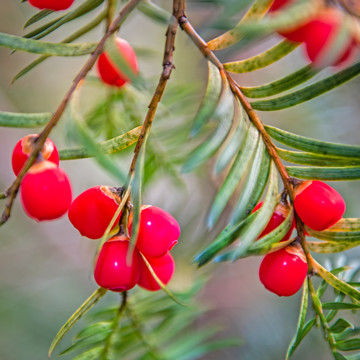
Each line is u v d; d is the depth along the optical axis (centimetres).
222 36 35
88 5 36
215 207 34
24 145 35
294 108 58
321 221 35
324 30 33
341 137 58
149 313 40
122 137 35
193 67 50
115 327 38
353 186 51
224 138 34
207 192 45
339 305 36
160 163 42
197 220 44
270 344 64
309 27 33
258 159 35
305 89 35
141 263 36
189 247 44
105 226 35
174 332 40
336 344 36
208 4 37
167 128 43
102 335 38
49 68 63
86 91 48
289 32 33
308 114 58
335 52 32
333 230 35
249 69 35
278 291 35
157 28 62
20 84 62
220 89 35
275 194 35
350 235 35
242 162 35
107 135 42
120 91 42
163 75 35
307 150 35
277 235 35
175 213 45
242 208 35
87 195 35
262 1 34
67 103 34
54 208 34
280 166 35
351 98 58
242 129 35
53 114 34
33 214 34
